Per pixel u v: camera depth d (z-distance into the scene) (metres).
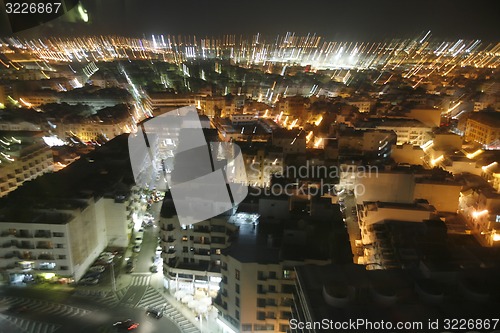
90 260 98.25
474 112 197.88
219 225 85.31
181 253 89.44
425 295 54.62
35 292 88.62
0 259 88.25
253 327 72.56
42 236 87.44
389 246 91.38
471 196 118.75
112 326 78.75
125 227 105.38
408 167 127.12
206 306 84.44
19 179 127.69
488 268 60.44
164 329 78.81
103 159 124.69
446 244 86.88
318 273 60.28
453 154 146.75
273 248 73.62
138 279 94.75
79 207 92.44
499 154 144.88
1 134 142.12
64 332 76.75
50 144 169.12
